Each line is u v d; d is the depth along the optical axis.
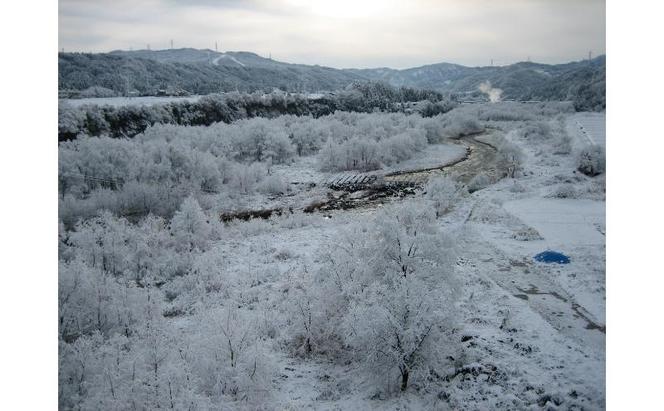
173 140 38.88
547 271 19.09
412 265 13.37
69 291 13.48
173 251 21.47
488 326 14.65
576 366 12.30
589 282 17.83
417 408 10.98
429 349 11.58
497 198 30.88
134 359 10.71
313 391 11.98
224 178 34.97
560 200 30.09
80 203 26.84
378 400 11.42
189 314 16.67
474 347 13.13
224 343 11.80
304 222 27.61
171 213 29.22
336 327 13.76
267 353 12.53
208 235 24.34
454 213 27.81
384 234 13.43
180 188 30.77
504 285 18.11
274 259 21.84
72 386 10.71
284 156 44.56
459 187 33.38
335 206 31.70
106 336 13.70
